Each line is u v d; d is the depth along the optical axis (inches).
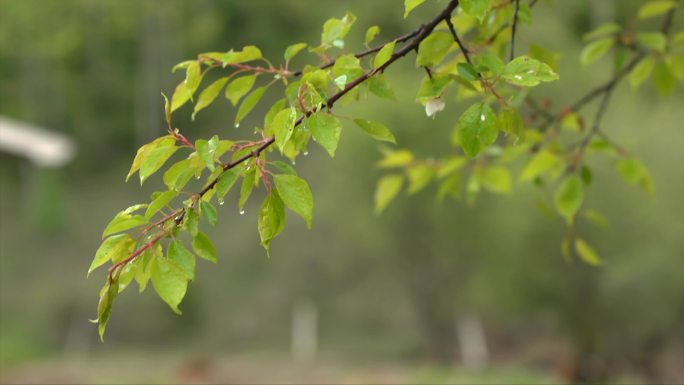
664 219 627.2
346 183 764.6
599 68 610.9
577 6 686.5
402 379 657.6
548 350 842.2
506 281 717.9
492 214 692.7
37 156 1053.2
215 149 61.3
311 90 66.1
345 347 916.6
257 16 1544.0
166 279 62.3
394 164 134.0
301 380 674.8
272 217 63.4
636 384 669.3
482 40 96.4
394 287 1005.8
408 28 792.9
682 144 617.3
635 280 647.1
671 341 722.8
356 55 74.9
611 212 629.3
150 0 1444.4
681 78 127.8
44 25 1444.4
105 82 1609.3
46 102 1606.8
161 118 1577.3
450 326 856.9
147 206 62.9
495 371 746.8
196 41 1540.4
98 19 1515.7
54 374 716.7
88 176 1466.5
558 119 125.6
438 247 759.7
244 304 1023.0
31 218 1214.3
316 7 1409.9
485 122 67.4
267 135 68.6
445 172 130.2
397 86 680.4
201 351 908.0
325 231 1019.3
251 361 821.9
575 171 121.0
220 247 1104.2
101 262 62.6
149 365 786.2
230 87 80.0
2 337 877.2
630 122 608.7
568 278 674.8
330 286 1042.1
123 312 989.8
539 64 67.7
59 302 987.9
